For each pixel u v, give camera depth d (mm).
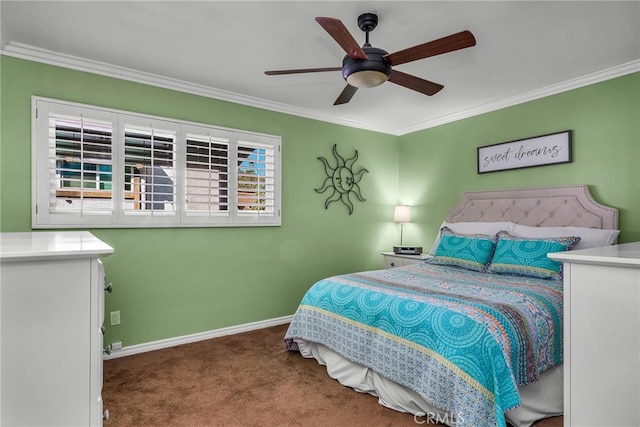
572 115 3150
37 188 2551
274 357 2848
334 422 1935
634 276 1093
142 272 2996
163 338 3088
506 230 3283
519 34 2348
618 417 1123
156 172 3059
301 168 3965
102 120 2795
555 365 2004
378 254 4648
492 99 3641
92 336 1080
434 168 4379
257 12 2098
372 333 2170
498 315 1848
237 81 3166
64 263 1044
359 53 1865
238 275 3516
